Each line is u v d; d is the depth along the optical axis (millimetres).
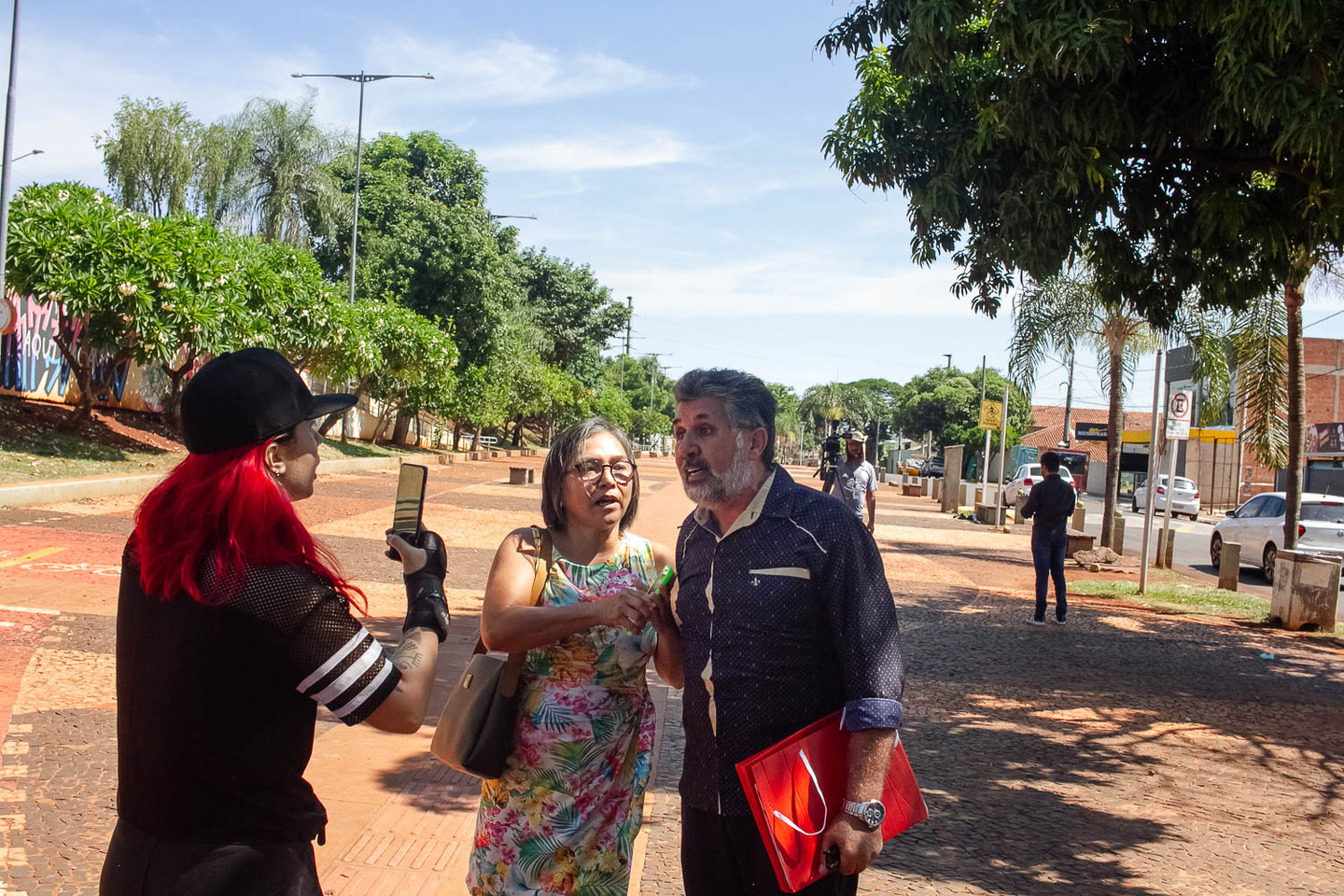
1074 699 7613
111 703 5609
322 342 22672
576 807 2691
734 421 2502
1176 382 47406
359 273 37656
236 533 1746
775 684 2475
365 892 3623
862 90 8414
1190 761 6191
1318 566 11406
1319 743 6719
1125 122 7328
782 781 2312
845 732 2428
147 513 1819
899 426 84250
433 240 38625
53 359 19250
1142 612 12234
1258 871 4492
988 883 4184
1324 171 6930
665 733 6102
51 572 9070
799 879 2291
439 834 4184
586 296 56719
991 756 6043
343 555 11938
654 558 2922
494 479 28828
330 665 1798
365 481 22938
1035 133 7379
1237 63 6352
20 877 3525
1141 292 8953
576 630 2570
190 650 1737
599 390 70562
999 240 8078
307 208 33562
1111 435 19000
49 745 4887
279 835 1813
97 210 16781
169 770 1752
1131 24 6871
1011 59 7238
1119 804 5320
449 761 2600
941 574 15102
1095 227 8586
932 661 8750
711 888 2594
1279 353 14062
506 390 42094
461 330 39188
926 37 7250
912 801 2490
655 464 56594
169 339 16547
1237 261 8312
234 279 18859
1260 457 14383
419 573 2152
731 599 2498
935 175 8391
